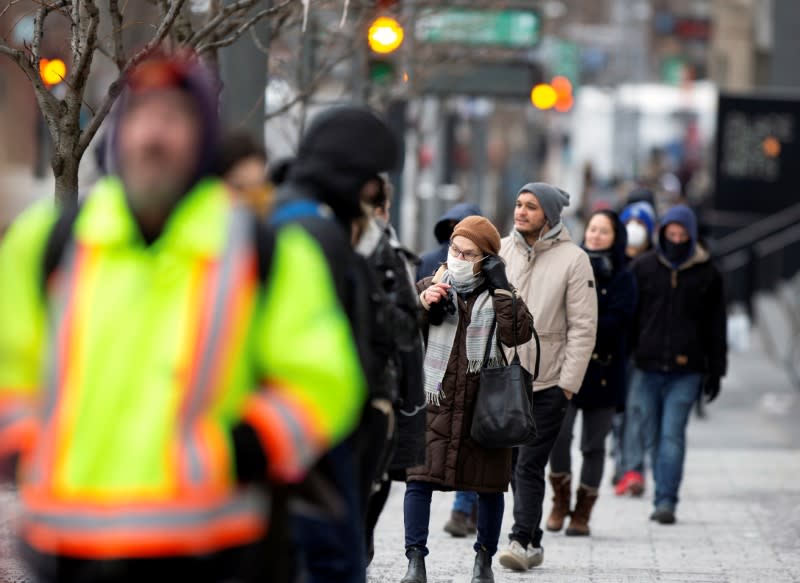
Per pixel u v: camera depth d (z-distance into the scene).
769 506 31.30
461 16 54.84
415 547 21.73
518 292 24.50
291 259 10.04
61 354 9.66
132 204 9.77
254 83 26.83
